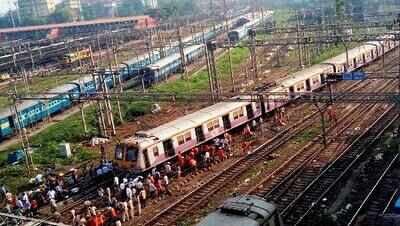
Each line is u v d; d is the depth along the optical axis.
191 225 31.23
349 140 43.56
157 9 173.38
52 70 89.75
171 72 86.69
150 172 40.66
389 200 30.14
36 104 65.38
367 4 131.88
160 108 64.50
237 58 102.38
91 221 32.12
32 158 49.34
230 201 22.19
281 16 162.00
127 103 66.25
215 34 112.31
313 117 52.47
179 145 43.12
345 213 29.39
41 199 38.12
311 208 30.58
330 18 104.44
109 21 154.88
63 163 47.44
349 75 39.62
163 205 34.88
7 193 38.72
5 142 59.19
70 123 61.97
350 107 54.91
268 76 79.50
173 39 120.12
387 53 88.25
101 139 53.28
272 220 21.34
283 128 49.66
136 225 32.34
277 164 39.72
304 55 90.62
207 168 40.62
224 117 48.38
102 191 37.47
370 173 35.06
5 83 94.06
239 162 41.19
